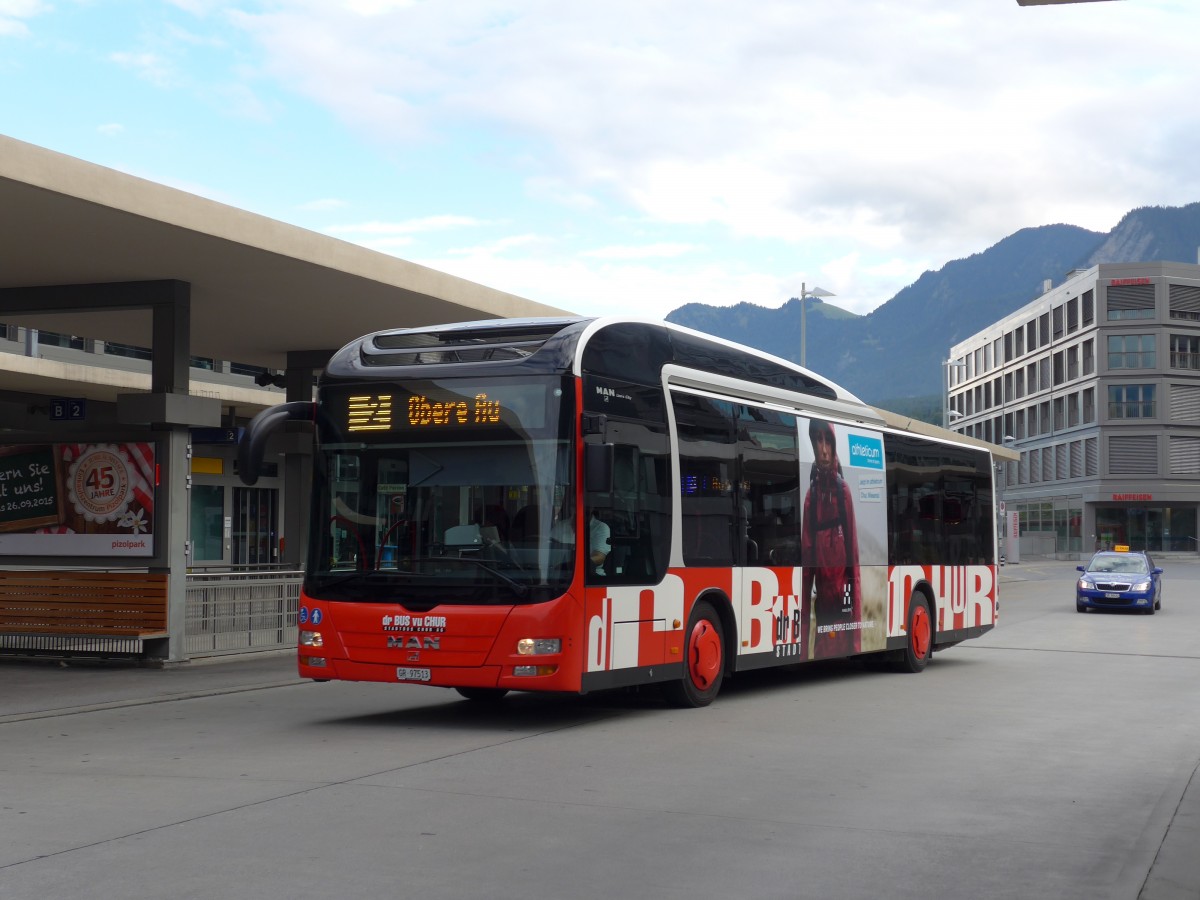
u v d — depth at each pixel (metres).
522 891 5.92
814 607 15.12
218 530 37.97
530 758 9.71
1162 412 91.00
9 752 9.99
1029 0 6.54
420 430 11.52
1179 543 92.44
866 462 16.67
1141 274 91.50
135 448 16.89
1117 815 7.91
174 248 15.46
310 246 16.17
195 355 24.25
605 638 11.44
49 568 17.16
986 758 10.02
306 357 23.91
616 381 11.84
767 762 9.64
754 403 14.23
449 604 11.13
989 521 20.58
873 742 10.77
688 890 6.00
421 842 6.85
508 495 11.20
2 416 27.05
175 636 16.81
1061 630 27.09
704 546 13.07
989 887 6.16
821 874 6.34
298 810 7.66
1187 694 14.95
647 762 9.56
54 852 6.57
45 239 15.03
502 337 12.04
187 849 6.65
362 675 11.34
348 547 11.59
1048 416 102.44
